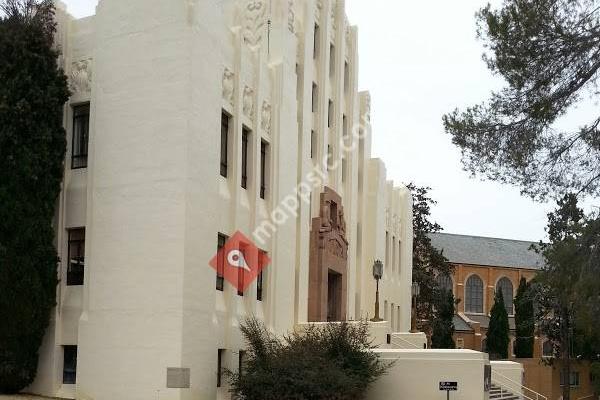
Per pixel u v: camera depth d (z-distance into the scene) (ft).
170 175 83.25
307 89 121.08
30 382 85.61
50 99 86.02
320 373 82.74
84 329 84.79
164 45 85.35
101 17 89.51
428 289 215.72
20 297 82.53
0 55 84.58
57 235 88.74
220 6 93.04
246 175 99.71
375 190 152.05
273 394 81.82
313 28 125.70
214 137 89.10
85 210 88.43
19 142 83.56
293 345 88.22
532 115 77.25
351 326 95.20
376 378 90.99
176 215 82.38
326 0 131.23
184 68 84.12
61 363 86.89
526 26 75.20
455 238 353.10
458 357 93.97
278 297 103.24
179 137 83.35
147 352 81.41
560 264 84.84
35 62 85.61
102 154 87.20
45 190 85.61
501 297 271.08
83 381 83.82
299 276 112.37
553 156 77.30
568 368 202.90
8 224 82.69
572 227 86.02
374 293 148.77
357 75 145.38
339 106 134.82
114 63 87.86
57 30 91.45
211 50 88.94
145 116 85.30
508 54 76.59
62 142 87.97
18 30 85.46
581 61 75.36
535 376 234.79
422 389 93.45
